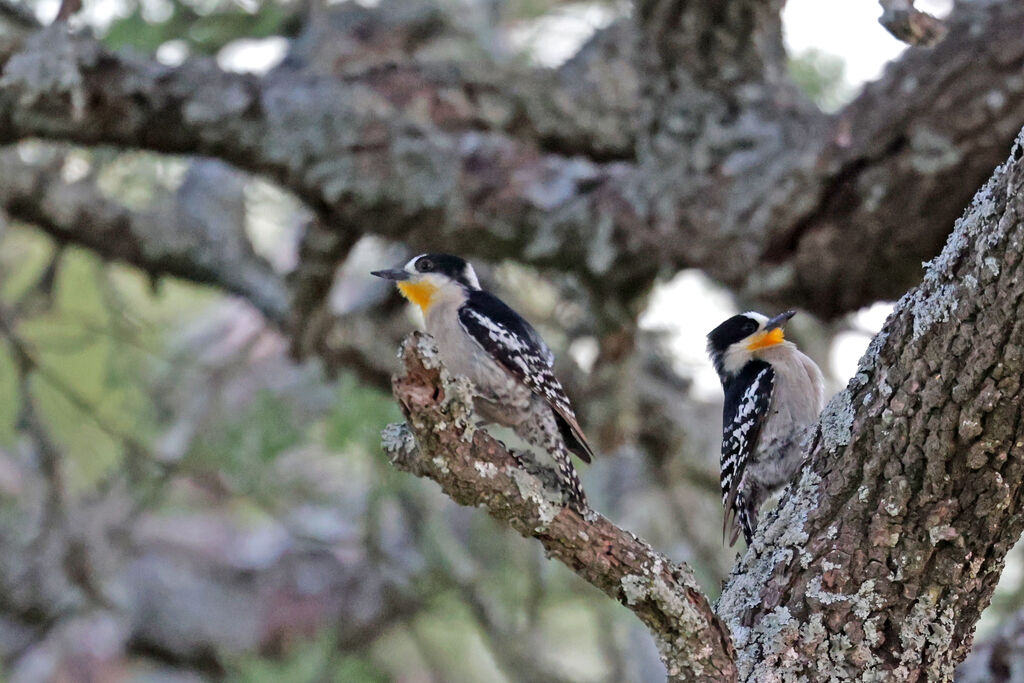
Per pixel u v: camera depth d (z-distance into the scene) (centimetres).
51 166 1405
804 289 1116
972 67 974
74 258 1744
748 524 1080
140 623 1853
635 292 1223
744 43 1122
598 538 614
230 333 1828
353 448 1488
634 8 1148
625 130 1364
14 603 1652
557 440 941
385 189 1184
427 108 1307
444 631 1803
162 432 1647
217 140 1165
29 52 1090
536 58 1493
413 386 595
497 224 1191
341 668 1522
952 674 661
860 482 665
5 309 1474
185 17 1308
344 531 1894
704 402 1672
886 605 652
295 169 1183
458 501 622
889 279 1083
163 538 1941
